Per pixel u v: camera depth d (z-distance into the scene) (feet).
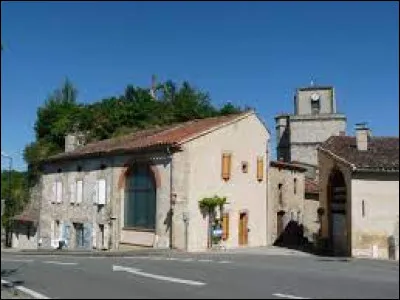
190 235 108.27
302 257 91.15
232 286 51.44
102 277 61.11
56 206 149.38
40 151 180.65
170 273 63.21
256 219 122.21
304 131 191.11
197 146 111.14
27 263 83.35
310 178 155.74
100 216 128.47
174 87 214.69
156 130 133.90
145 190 116.37
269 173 126.82
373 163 99.25
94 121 184.75
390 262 80.94
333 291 47.67
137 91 203.51
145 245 114.42
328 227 107.24
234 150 117.80
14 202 179.93
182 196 108.37
